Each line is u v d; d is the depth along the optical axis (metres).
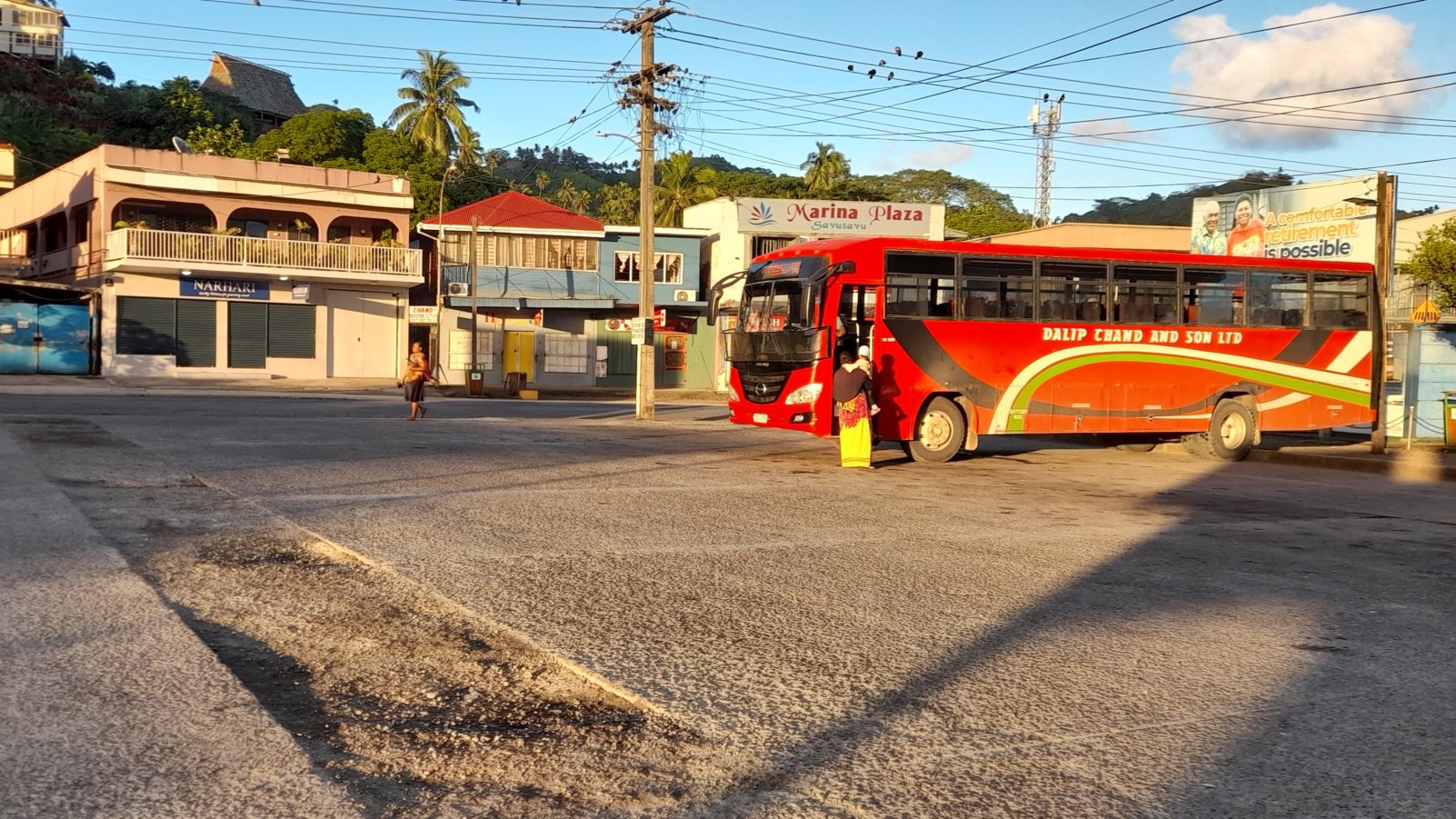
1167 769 3.90
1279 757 4.05
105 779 3.43
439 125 60.03
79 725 3.88
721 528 9.10
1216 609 6.63
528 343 42.38
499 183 63.47
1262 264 18.67
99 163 34.94
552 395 38.12
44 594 5.79
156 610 5.54
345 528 8.29
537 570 7.04
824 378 15.55
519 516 9.27
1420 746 4.22
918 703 4.57
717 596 6.50
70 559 6.69
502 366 42.03
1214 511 11.61
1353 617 6.51
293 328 37.59
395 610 5.86
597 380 43.28
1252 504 12.44
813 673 4.96
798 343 15.72
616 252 43.34
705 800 3.48
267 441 15.20
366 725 4.07
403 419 21.39
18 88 65.44
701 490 11.63
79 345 34.81
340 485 10.77
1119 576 7.59
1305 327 19.03
